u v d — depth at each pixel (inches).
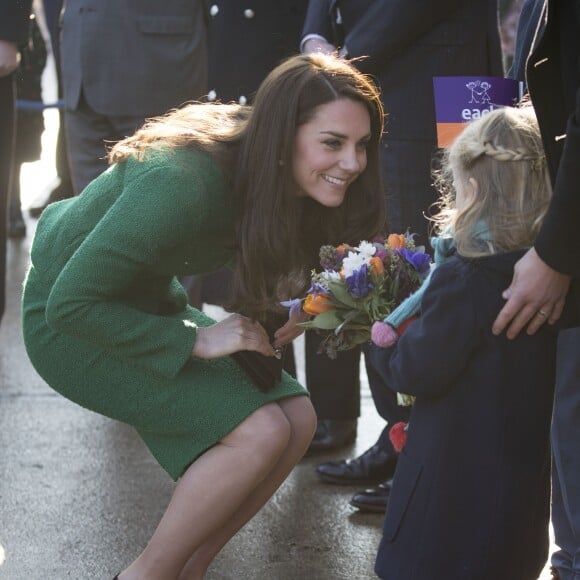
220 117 332.5
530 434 301.4
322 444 502.9
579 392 326.0
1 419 542.3
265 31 531.8
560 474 330.6
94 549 407.2
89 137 570.3
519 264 293.3
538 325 297.4
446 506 301.0
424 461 303.6
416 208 463.5
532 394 300.8
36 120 853.8
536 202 303.0
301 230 335.9
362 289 313.6
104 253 310.5
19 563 394.9
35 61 848.3
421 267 324.5
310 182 316.5
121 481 470.3
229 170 319.0
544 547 313.0
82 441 516.1
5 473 475.8
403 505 307.0
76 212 333.1
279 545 412.8
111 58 551.2
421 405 307.4
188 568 342.6
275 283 325.4
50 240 337.1
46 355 334.3
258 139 311.6
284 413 338.3
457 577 300.5
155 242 310.0
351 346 331.3
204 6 563.2
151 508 443.8
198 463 325.7
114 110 554.3
